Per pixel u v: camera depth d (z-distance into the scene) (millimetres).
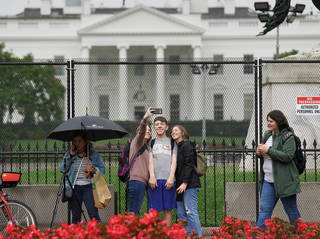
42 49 97062
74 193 11305
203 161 11656
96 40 94562
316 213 13430
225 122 27391
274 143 11070
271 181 11164
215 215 13297
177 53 98375
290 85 17391
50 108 19828
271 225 9172
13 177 11445
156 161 11508
